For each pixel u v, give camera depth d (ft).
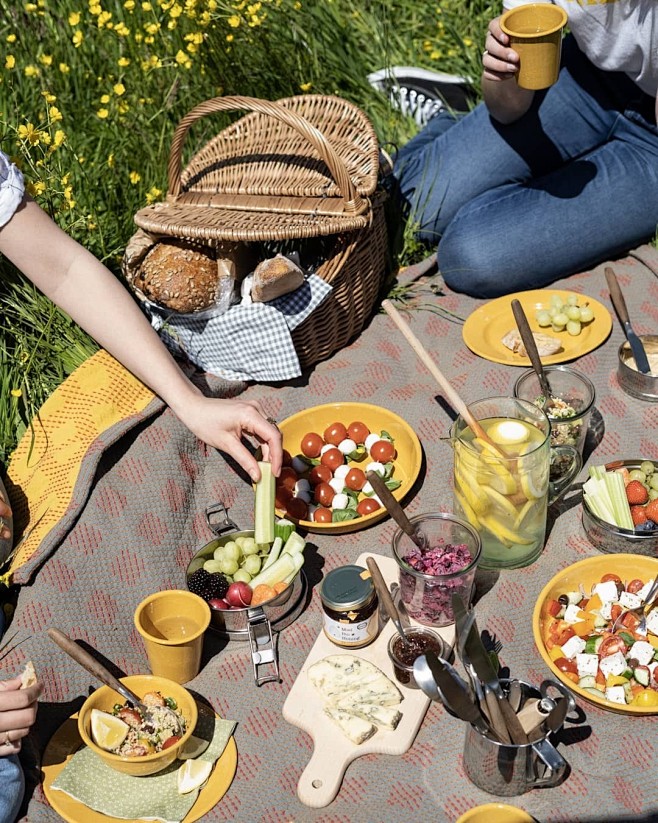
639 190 11.60
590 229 11.43
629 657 7.34
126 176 12.71
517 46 9.72
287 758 7.25
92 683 7.88
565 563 8.43
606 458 9.48
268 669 7.89
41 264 8.53
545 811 6.69
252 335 9.92
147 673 8.09
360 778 7.05
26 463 9.34
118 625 8.27
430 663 6.09
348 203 10.00
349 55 15.01
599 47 11.12
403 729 7.19
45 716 7.57
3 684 6.91
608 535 8.21
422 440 9.82
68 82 13.78
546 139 12.11
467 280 11.48
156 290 9.96
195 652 7.70
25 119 12.61
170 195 10.84
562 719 6.34
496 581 8.30
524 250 11.27
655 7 10.37
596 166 11.80
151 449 9.15
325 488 9.13
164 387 8.54
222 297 10.07
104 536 8.57
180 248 10.16
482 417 8.42
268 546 8.34
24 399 9.89
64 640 7.00
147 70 13.10
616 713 7.18
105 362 9.66
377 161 10.61
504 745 6.40
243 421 8.23
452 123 13.60
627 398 10.02
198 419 8.40
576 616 7.72
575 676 7.32
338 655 7.67
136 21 14.03
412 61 15.34
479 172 12.24
